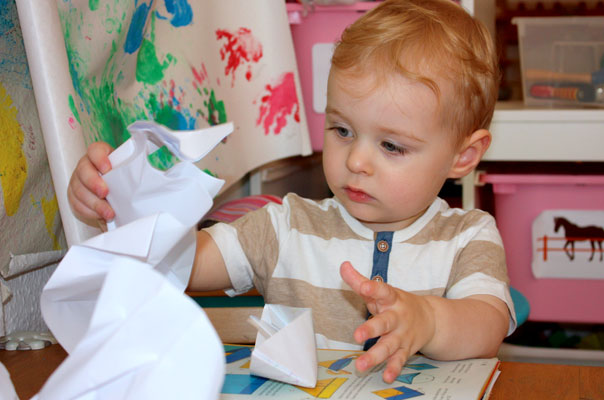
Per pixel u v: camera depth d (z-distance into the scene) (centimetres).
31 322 86
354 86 71
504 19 223
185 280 55
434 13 77
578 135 161
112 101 86
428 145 73
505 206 162
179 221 51
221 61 124
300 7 156
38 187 83
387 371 50
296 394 49
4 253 76
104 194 58
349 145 74
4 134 76
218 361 36
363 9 156
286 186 180
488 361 59
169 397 35
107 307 38
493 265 77
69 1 74
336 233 85
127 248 45
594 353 166
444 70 72
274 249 86
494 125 164
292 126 142
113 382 37
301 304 83
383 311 54
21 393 54
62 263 45
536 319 163
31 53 66
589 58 180
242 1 132
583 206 158
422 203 76
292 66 141
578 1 220
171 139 50
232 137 126
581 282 160
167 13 104
